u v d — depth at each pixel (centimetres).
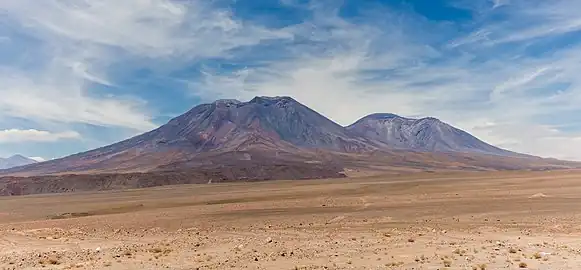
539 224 4134
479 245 3083
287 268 2423
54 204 10962
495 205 5675
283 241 3553
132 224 5466
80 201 11744
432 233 3822
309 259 2692
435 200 6644
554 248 2877
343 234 3941
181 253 3030
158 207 8475
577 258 2519
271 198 9025
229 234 4175
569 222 4166
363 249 3031
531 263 2411
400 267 2386
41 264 2706
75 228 5188
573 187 7500
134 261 2744
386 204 6488
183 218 5850
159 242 3678
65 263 2734
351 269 2361
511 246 2991
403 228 4231
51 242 3878
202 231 4516
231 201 8875
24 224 6028
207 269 2444
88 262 2728
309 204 7075
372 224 4606
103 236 4284
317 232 4125
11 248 3531
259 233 4175
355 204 6756
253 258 2753
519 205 5556
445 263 2439
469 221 4531
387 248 3052
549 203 5594
